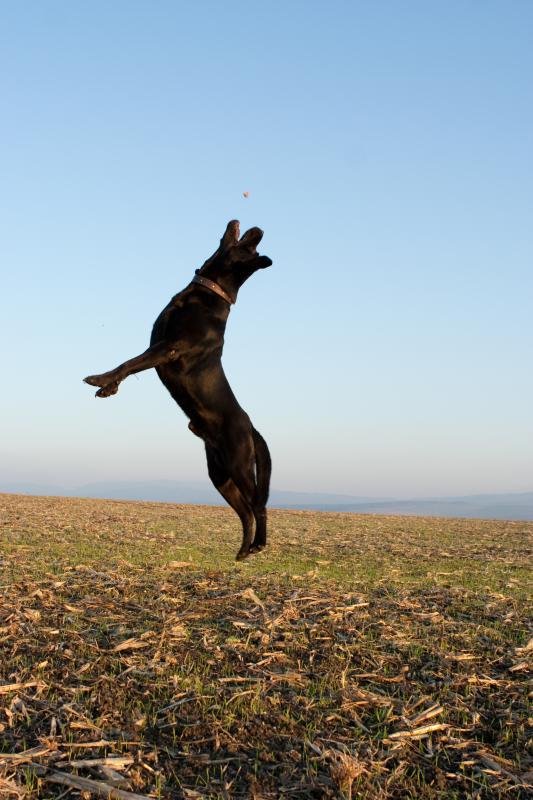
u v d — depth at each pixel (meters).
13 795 5.22
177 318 7.25
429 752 6.23
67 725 6.29
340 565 14.78
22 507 24.61
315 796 5.46
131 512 25.17
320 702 6.97
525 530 25.30
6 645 8.13
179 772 5.70
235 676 7.53
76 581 11.32
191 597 10.61
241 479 7.61
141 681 7.31
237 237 7.58
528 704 7.21
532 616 10.40
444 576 14.03
